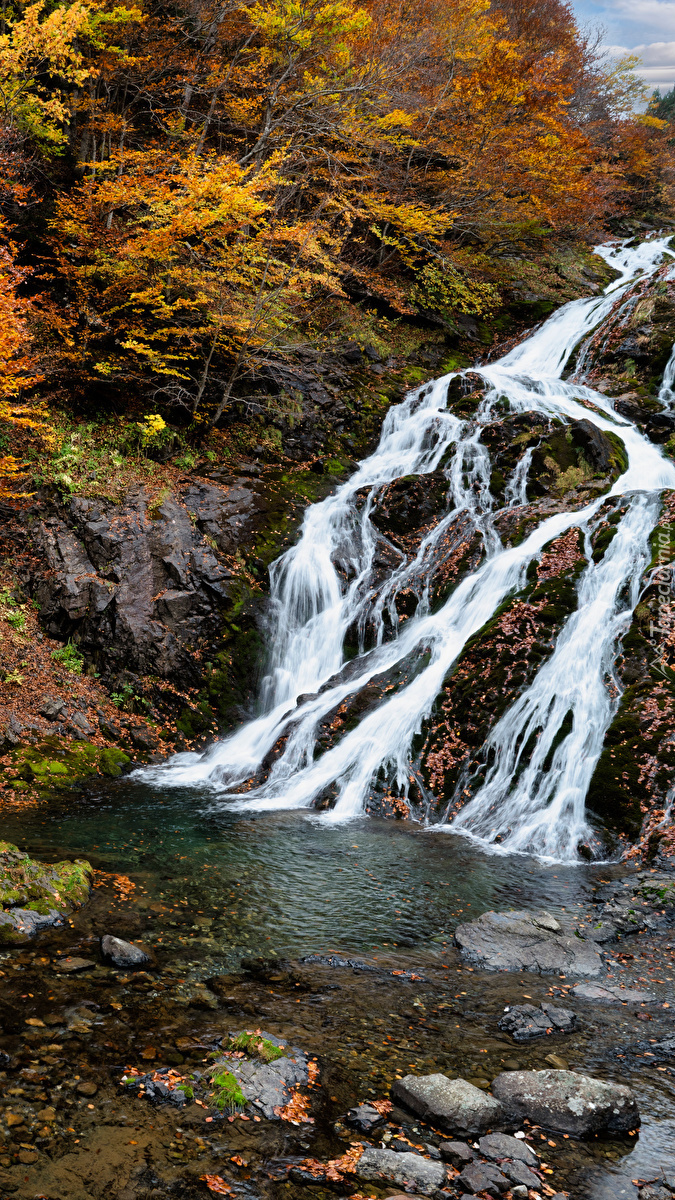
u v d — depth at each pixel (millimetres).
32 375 14453
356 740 11445
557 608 11844
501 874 8344
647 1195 3840
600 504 13703
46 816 9172
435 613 13461
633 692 10281
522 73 23094
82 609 12594
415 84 21875
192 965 5957
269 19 17047
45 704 11438
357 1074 4727
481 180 22984
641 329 20203
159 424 14375
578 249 29656
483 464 16000
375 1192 3736
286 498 15836
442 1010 5609
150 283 15430
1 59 12883
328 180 20328
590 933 6949
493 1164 3969
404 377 20875
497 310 25250
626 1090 4551
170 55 18438
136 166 15875
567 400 18219
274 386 18156
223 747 12414
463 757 10719
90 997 5332
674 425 16969
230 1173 3814
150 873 7699
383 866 8414
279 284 17453
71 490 13484
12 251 13461
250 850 8609
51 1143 3924
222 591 13570
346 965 6184
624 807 9227
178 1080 4461
